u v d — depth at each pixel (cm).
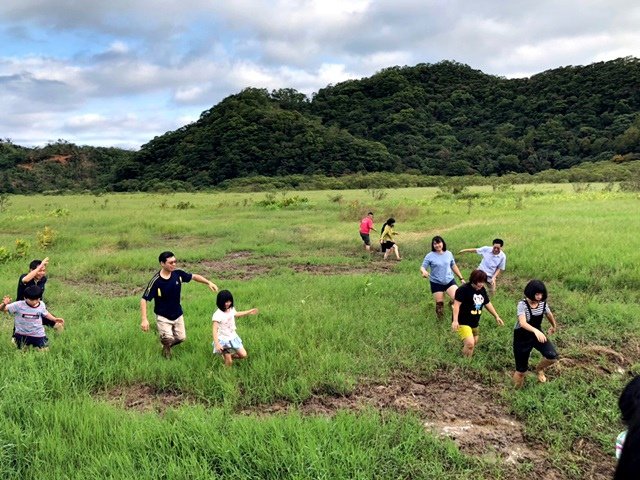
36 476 391
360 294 1003
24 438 438
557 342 733
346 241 1861
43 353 628
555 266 1133
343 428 452
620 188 4131
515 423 514
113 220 2630
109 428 462
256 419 474
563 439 479
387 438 450
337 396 562
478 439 477
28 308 659
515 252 1302
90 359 618
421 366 640
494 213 2492
